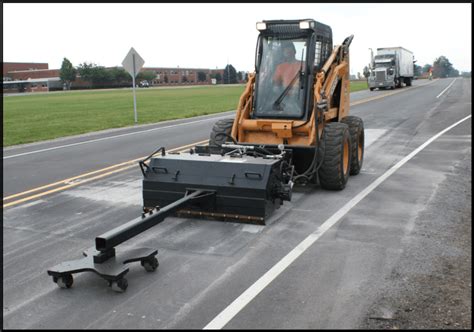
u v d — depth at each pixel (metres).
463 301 4.30
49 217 7.11
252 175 6.37
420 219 6.70
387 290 4.54
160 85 115.12
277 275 4.91
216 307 4.27
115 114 26.94
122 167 10.88
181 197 6.64
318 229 6.33
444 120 18.97
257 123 8.20
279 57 8.38
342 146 8.07
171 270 5.11
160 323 4.03
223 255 5.48
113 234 4.73
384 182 8.98
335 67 9.09
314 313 4.13
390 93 40.53
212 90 67.12
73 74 102.94
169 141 15.03
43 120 24.09
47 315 4.22
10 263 5.40
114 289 4.60
